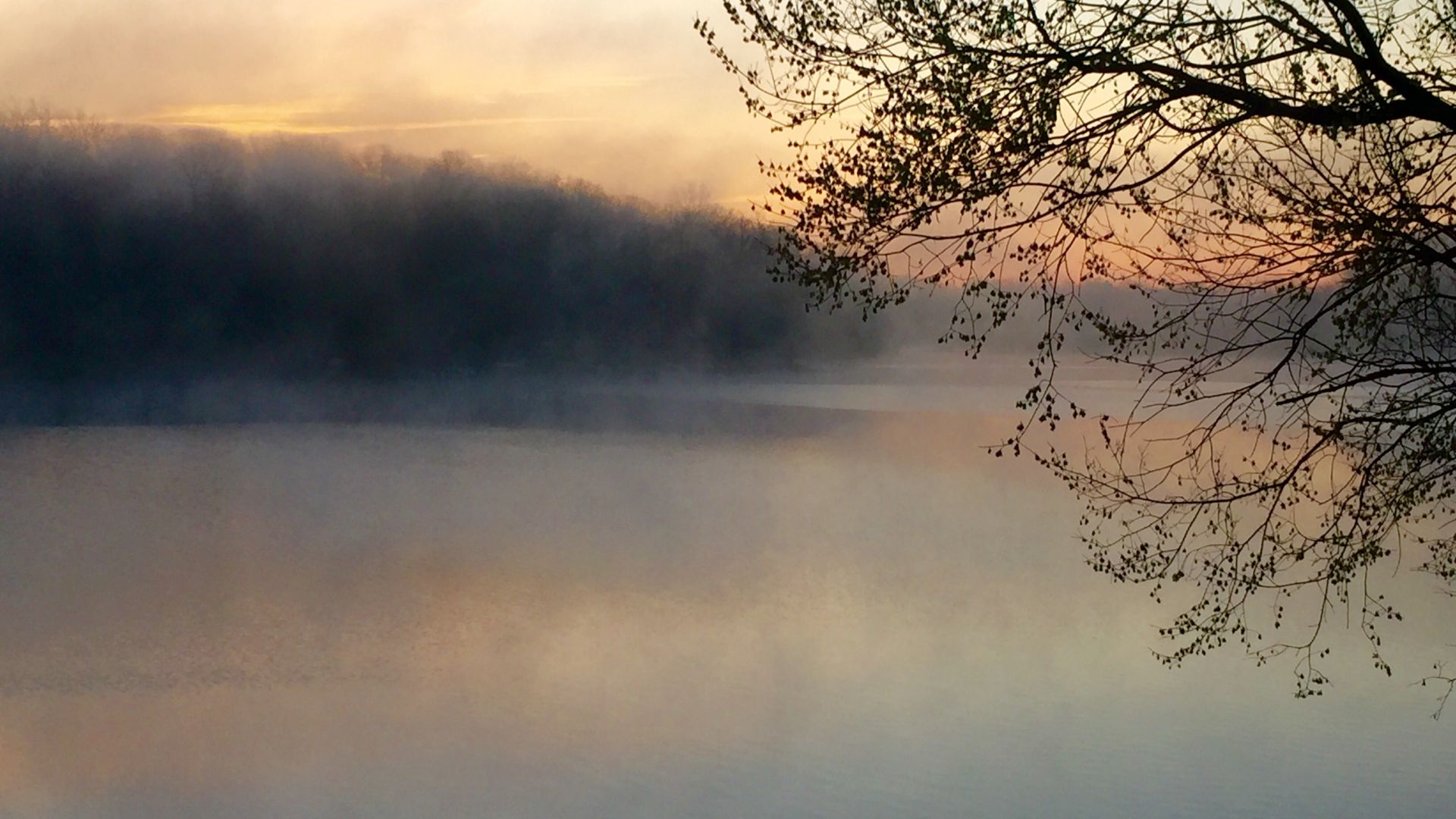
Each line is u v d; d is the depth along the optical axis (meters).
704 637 30.27
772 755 19.66
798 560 41.53
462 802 18.08
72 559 43.00
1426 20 7.60
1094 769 18.34
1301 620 27.83
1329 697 21.72
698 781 18.42
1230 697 22.19
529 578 38.97
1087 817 16.17
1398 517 8.03
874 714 22.28
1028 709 22.12
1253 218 7.13
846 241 7.05
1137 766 18.45
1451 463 7.78
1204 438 7.90
